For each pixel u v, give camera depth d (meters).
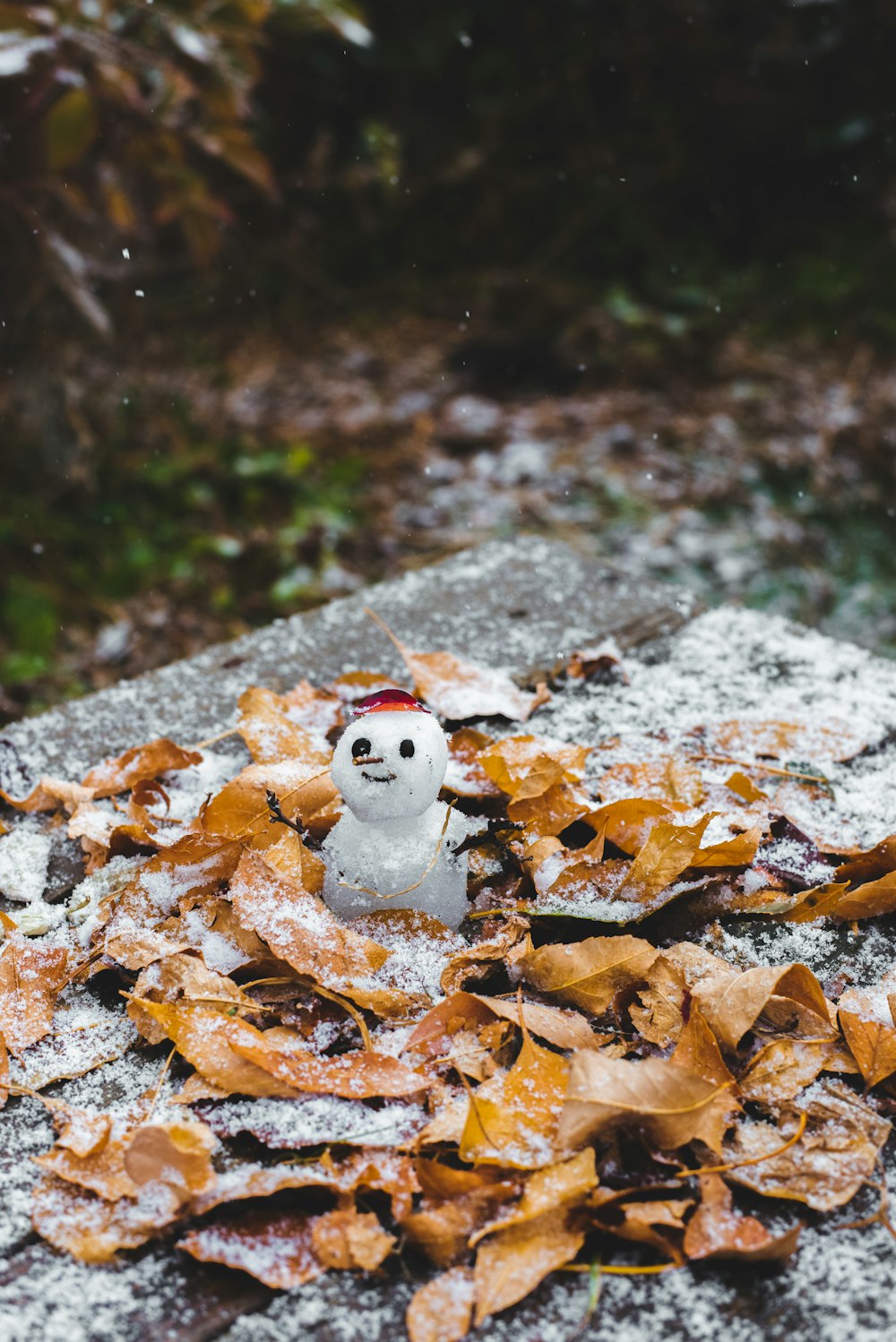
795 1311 1.08
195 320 3.92
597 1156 1.14
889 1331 1.06
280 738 1.44
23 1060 1.23
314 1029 1.22
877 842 1.37
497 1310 1.07
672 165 4.28
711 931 1.30
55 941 1.31
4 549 2.84
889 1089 1.19
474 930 1.30
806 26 4.02
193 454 3.28
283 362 3.88
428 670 1.55
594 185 4.30
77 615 2.79
